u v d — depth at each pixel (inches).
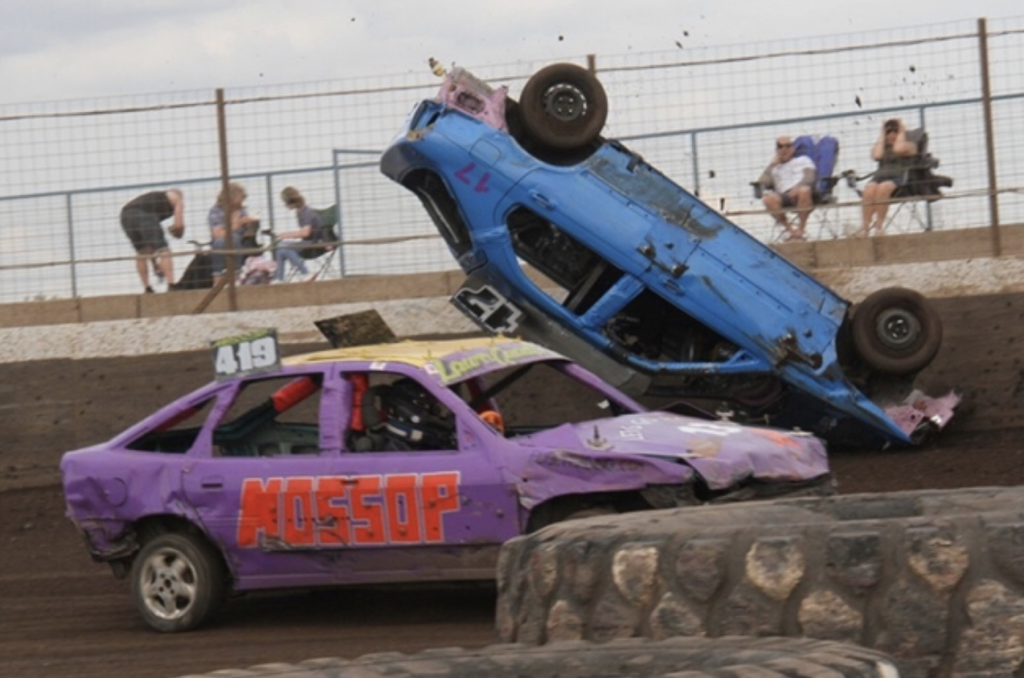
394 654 212.8
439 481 470.9
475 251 776.3
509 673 200.5
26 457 900.0
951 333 845.2
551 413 792.9
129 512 510.3
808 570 227.1
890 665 183.5
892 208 870.4
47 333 918.4
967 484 707.4
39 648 489.1
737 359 775.1
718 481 458.3
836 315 770.2
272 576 495.2
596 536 250.7
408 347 517.3
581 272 799.1
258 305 936.9
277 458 494.3
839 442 803.4
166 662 451.5
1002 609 217.9
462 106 765.9
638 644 205.5
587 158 763.4
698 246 761.0
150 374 900.6
